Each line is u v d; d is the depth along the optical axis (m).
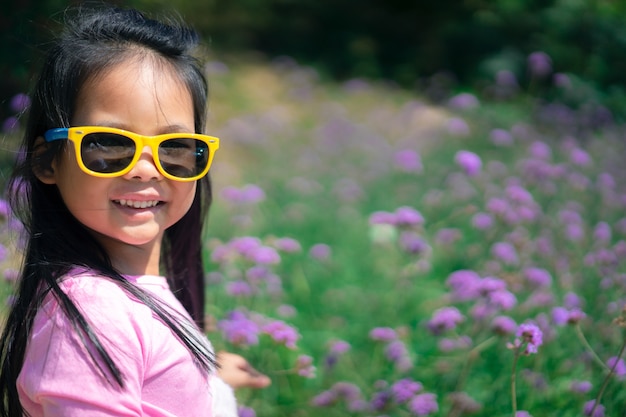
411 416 2.59
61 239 1.63
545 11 9.73
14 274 2.40
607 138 6.44
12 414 1.57
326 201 5.24
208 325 2.69
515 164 5.50
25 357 1.53
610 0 9.68
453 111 8.27
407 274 3.66
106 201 1.59
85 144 1.57
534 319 3.04
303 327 3.54
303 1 11.69
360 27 11.57
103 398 1.42
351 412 2.68
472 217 4.62
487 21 10.13
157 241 1.76
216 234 4.27
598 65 9.05
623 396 2.44
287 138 7.08
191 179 1.67
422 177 5.59
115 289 1.54
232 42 10.62
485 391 2.74
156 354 1.53
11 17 4.51
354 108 8.70
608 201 4.48
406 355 2.97
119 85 1.59
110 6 1.87
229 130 6.74
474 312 2.93
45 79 1.65
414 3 11.66
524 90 9.30
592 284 3.38
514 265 3.72
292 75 9.54
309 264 4.21
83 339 1.44
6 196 1.80
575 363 2.77
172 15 2.29
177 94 1.67
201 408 1.59
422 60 10.50
